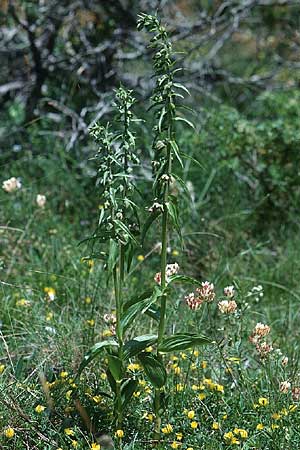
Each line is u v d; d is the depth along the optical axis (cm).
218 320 466
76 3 729
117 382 332
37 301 483
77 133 686
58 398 363
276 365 385
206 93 727
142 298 331
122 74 756
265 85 844
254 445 338
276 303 536
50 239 568
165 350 328
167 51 310
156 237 579
